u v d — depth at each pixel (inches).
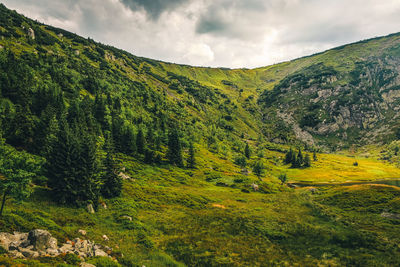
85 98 5374.0
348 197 2687.0
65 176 1727.4
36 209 1348.4
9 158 1208.8
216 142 7475.4
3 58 4749.0
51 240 881.5
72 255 823.7
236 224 1795.0
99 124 4680.1
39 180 1812.3
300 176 5964.6
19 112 2458.2
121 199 2097.7
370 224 1820.9
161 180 3339.1
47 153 2007.9
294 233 1630.2
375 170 6619.1
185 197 2576.3
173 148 4480.8
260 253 1288.1
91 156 1891.0
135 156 4111.7
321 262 1174.3
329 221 1942.7
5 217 987.3
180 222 1781.5
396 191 2544.3
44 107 3708.2
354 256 1235.9
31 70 5388.8
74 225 1291.8
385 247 1344.7
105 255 978.7
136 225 1553.9
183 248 1318.9
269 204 2640.3
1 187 1056.8
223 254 1258.0
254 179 4210.1
